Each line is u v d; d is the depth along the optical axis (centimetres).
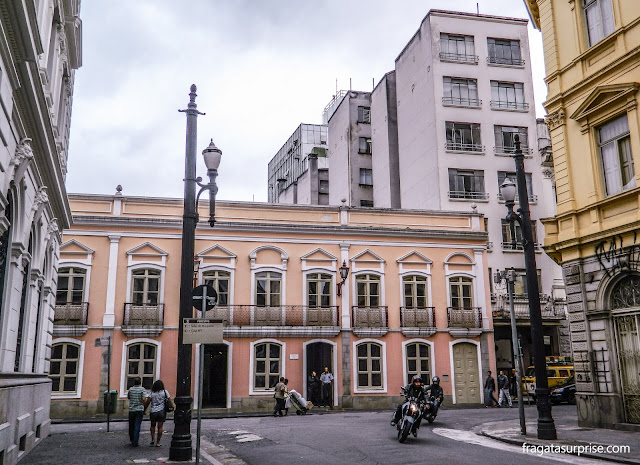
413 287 2897
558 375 3094
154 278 2627
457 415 2198
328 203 5516
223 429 1742
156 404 1383
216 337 1034
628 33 1525
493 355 2914
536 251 3775
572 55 1708
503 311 3469
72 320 2484
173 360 2559
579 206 1652
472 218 3064
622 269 1489
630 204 1491
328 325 2731
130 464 1082
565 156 1703
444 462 1075
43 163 1249
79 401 2430
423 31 4072
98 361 2483
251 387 2595
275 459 1158
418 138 4066
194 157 1238
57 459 1152
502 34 4088
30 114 1016
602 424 1532
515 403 2934
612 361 1518
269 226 2769
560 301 3562
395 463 1078
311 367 2730
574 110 1684
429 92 3938
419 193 4003
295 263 2786
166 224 2661
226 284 2695
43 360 1595
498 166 3869
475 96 3950
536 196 3866
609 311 1538
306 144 6719
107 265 2583
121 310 2553
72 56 1736
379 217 2948
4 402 979
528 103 4012
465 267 2981
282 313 2695
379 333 2777
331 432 1585
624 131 1533
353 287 2822
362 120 4938
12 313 1088
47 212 1473
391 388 2753
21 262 1120
